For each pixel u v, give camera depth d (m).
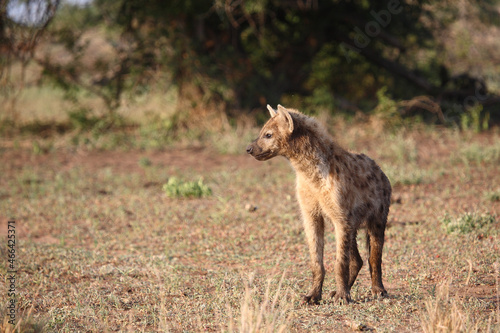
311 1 37.44
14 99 37.97
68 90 37.84
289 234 17.70
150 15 35.47
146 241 17.59
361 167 12.18
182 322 10.95
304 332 10.28
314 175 11.74
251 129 35.81
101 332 10.55
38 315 10.79
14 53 35.75
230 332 9.13
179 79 37.75
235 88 38.28
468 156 27.72
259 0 34.31
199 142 35.03
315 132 11.94
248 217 19.69
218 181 25.64
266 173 27.03
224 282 13.34
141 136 36.69
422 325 9.55
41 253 16.06
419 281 13.25
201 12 36.38
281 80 40.72
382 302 11.79
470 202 20.45
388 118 35.81
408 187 23.17
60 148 34.47
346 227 11.71
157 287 13.18
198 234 18.09
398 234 17.17
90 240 17.83
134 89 37.97
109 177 26.92
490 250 14.82
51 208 21.59
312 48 41.16
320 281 12.02
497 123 37.09
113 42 38.06
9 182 25.81
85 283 13.56
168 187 23.17
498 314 9.82
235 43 39.75
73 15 37.34
